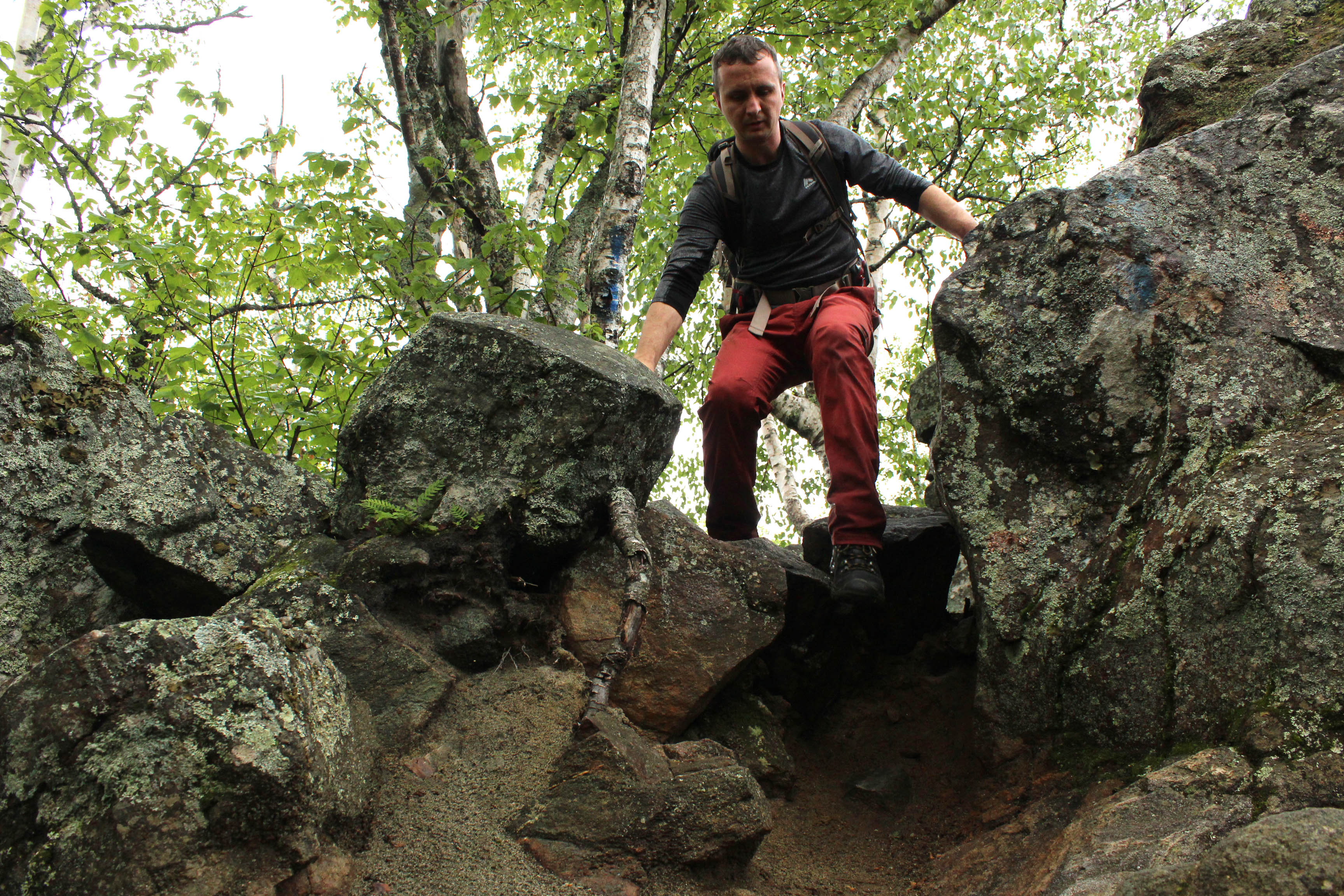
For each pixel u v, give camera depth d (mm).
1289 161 2293
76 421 2375
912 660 2943
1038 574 2271
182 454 2504
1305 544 1688
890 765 2625
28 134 5312
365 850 1695
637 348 2822
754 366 2805
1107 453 2275
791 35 7129
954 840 2207
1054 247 2434
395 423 2570
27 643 2195
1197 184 2355
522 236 4105
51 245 4082
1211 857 1280
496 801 1894
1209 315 2189
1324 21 3016
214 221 4441
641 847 1791
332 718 1730
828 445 2648
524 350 2553
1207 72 3082
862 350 2699
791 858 2234
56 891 1367
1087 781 1984
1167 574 1951
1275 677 1669
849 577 2484
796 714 2773
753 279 2928
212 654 1579
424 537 2412
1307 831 1238
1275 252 2215
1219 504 1850
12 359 2332
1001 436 2443
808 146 2869
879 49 7000
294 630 1774
